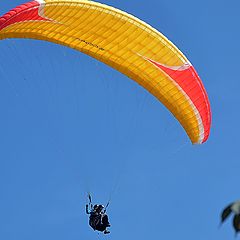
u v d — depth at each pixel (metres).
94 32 61.47
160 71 65.50
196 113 67.94
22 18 52.38
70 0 55.91
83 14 58.19
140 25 61.09
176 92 66.94
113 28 61.00
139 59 64.75
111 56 65.62
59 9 55.66
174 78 65.88
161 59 64.50
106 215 61.38
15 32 55.47
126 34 61.84
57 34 61.31
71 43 63.62
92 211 61.16
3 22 49.28
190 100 67.06
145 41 62.62
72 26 59.91
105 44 63.66
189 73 65.75
